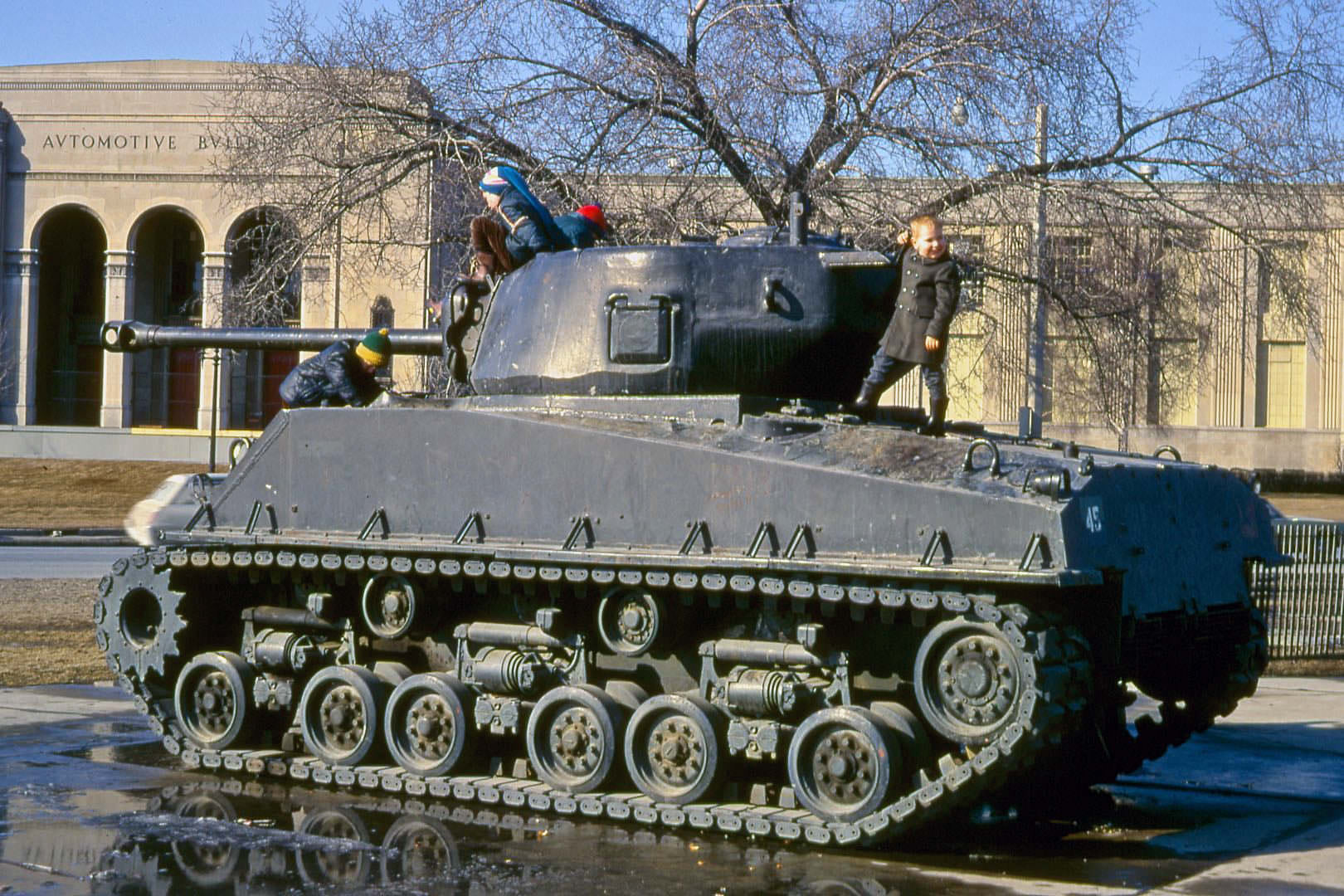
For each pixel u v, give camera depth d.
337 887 7.99
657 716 9.59
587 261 10.76
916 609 8.70
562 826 9.47
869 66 19.56
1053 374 23.03
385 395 11.08
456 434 10.18
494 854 8.75
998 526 8.32
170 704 11.41
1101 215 20.62
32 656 17.06
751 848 8.99
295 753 10.99
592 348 10.56
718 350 10.38
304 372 11.83
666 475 9.38
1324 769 11.84
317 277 23.69
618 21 20.39
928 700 8.67
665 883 8.16
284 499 10.89
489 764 10.48
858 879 8.30
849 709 8.90
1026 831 9.62
